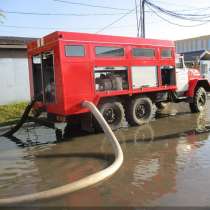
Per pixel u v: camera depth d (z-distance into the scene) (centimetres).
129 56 1038
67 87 888
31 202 493
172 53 1187
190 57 2366
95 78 952
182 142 838
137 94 1088
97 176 568
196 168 623
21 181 601
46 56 988
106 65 976
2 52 1588
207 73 2298
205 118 1185
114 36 995
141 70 1077
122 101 1052
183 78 1249
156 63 1124
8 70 1614
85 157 745
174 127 1034
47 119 977
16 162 731
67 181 591
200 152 737
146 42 1088
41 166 691
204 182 547
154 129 1015
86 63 927
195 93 1297
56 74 901
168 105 1559
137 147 806
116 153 725
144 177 585
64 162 712
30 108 1038
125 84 1035
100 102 986
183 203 468
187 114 1289
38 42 980
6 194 539
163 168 632
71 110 899
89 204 480
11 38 1870
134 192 517
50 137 990
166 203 471
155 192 512
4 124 1220
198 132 951
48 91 985
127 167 646
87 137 955
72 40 897
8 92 1620
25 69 1661
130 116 1069
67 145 870
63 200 497
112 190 529
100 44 959
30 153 806
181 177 575
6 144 920
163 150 768
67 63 888
